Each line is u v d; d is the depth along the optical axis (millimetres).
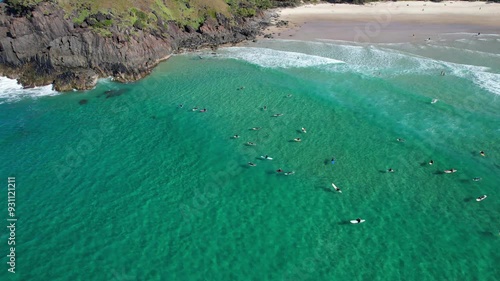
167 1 87625
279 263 33500
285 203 40125
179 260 34000
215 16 90375
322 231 36594
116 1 76625
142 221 38125
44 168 45750
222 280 32125
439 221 37031
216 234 36594
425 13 99812
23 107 59031
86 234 36656
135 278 32438
